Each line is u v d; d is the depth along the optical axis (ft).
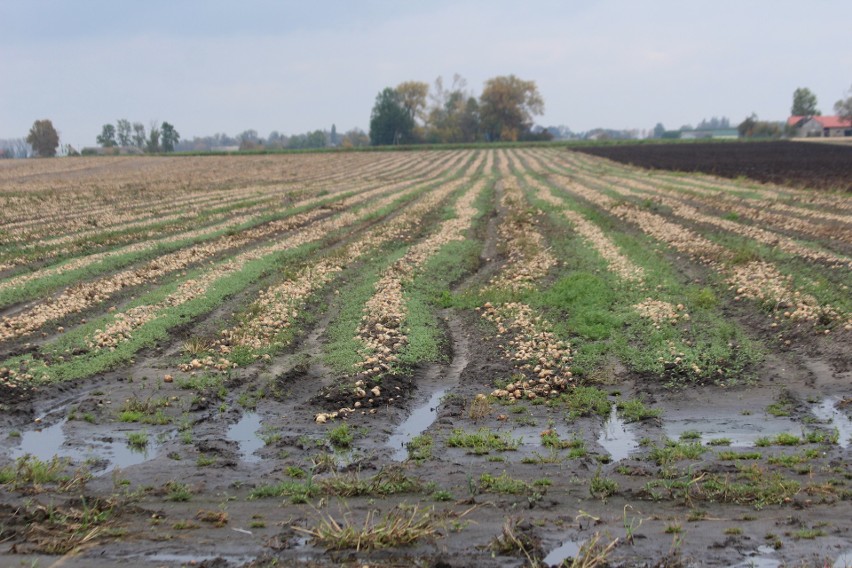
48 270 68.95
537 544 22.27
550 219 98.94
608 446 31.58
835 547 21.68
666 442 31.30
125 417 34.68
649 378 39.42
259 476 28.58
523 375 39.68
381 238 84.94
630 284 58.39
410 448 31.42
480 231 91.97
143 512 25.30
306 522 24.31
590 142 397.19
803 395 36.50
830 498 25.09
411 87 519.19
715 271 62.08
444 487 27.22
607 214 104.32
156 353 44.98
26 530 23.70
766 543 22.22
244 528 23.97
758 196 114.62
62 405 37.01
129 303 56.13
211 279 63.16
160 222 102.63
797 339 43.62
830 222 85.56
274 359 43.52
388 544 22.61
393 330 47.11
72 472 29.22
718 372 39.47
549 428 33.45
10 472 28.71
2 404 36.47
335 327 49.60
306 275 64.39
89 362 42.42
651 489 26.35
